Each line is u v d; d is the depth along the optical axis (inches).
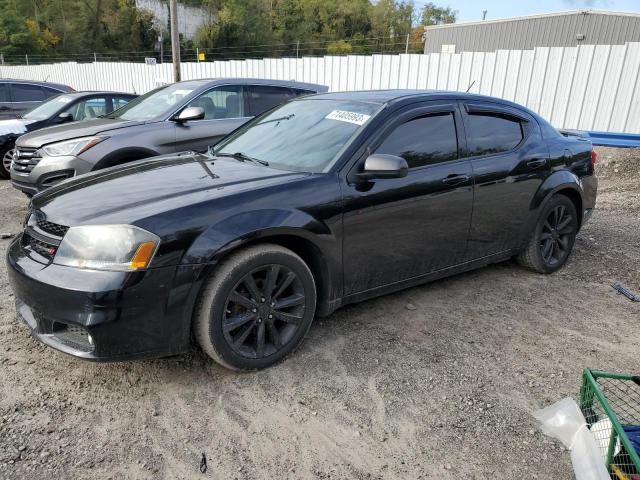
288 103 173.6
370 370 122.2
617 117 392.2
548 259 187.0
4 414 102.7
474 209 155.5
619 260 202.8
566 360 130.1
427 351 131.8
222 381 116.0
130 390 111.9
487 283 178.2
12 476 87.3
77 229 104.3
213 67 631.2
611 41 869.8
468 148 155.3
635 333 145.4
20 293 108.8
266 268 116.2
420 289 171.0
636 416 99.8
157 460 92.6
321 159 132.6
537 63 412.8
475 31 979.9
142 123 243.0
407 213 138.7
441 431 102.6
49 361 122.0
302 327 125.0
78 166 223.5
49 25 1875.0
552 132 186.4
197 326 110.3
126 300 99.3
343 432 101.3
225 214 110.2
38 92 454.6
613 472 80.0
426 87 466.6
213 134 258.2
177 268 103.4
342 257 128.3
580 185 189.0
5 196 301.0
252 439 98.6
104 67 780.6
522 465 94.5
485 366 126.0
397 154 138.0
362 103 147.8
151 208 107.4
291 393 112.5
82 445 95.4
